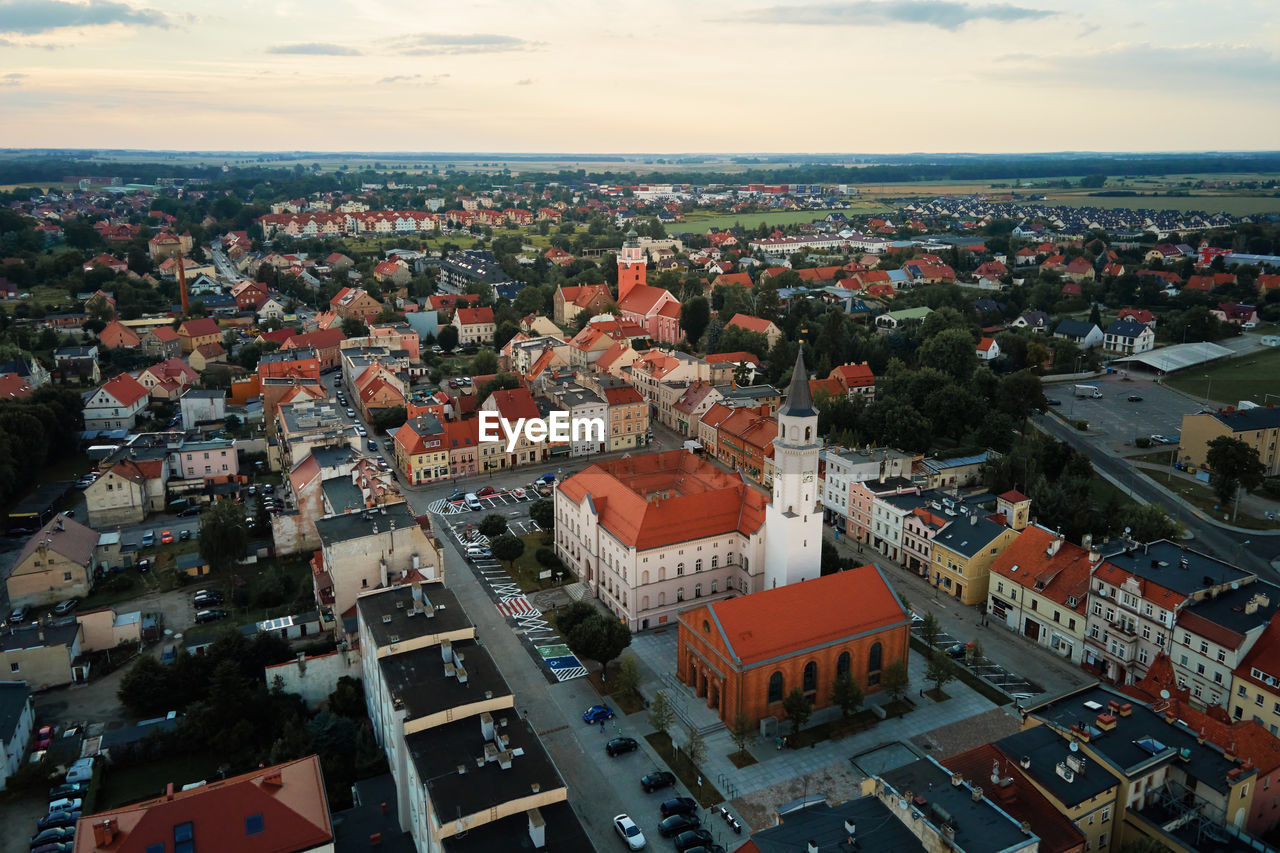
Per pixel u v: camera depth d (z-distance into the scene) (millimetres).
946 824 79000
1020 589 146750
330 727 113375
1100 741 95375
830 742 119750
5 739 109562
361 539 138500
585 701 129125
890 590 130500
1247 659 116688
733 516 154250
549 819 87750
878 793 87500
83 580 156000
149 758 114875
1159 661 120375
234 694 116188
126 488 186500
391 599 125500
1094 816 89250
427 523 166750
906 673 124875
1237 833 88562
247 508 193250
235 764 112750
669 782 111500
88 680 132625
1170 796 93750
